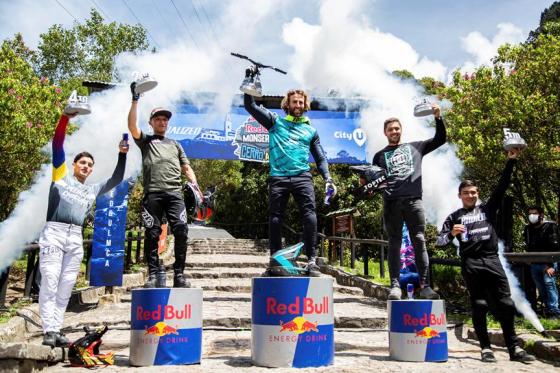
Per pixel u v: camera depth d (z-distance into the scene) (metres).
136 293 4.25
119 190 8.77
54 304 4.41
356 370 4.04
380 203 16.62
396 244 5.39
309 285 4.17
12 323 5.41
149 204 5.25
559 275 8.12
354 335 6.19
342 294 9.44
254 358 4.20
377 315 6.96
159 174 5.28
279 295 4.13
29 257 6.96
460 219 5.01
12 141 9.41
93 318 6.82
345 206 16.58
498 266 4.77
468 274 4.83
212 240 16.52
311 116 10.80
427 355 4.49
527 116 8.16
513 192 9.48
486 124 8.51
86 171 4.86
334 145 10.64
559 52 8.44
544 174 8.85
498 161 8.46
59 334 4.42
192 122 10.33
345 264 12.88
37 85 10.48
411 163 5.44
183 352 4.17
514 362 4.56
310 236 5.09
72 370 4.02
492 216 4.94
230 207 23.09
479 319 4.74
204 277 10.44
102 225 8.55
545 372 4.13
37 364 3.94
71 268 4.53
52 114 10.19
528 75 8.63
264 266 12.15
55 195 4.53
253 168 20.61
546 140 8.30
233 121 10.48
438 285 9.84
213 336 5.90
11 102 9.13
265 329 4.14
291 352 4.07
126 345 5.32
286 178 5.14
